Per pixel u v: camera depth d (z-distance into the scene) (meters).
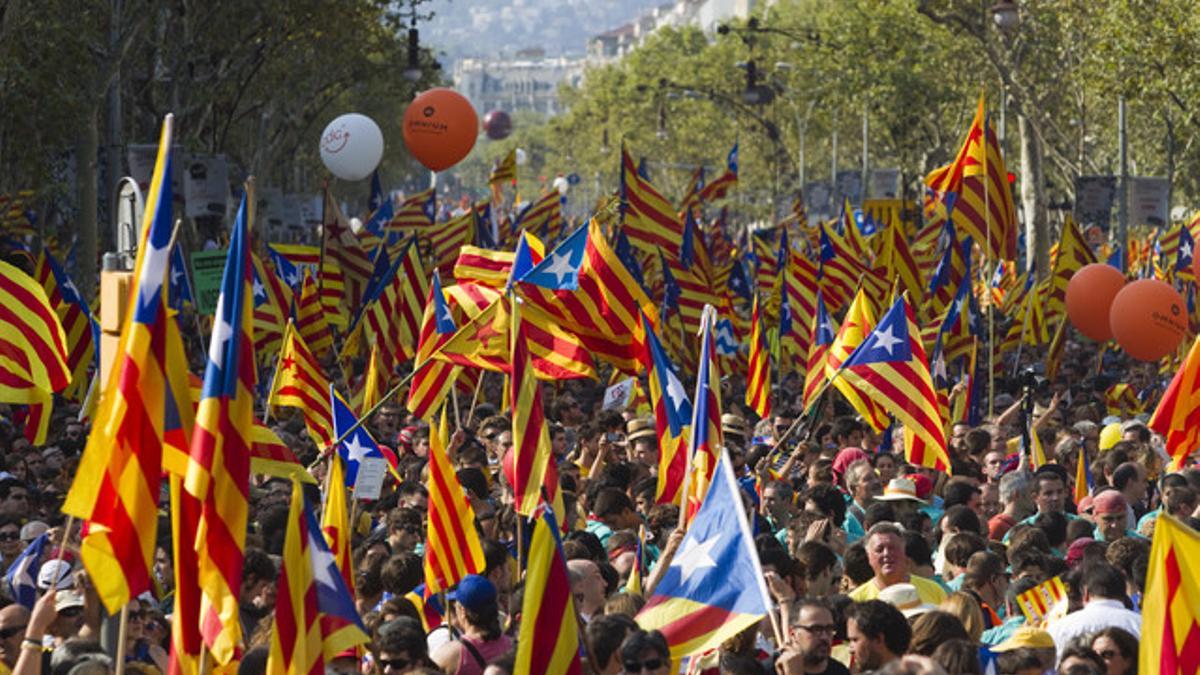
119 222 25.83
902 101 132.25
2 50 68.19
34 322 31.34
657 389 29.92
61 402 50.41
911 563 25.02
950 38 125.00
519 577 25.03
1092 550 24.92
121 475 18.98
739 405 50.44
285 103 117.88
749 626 21.05
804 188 179.00
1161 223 97.38
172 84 88.19
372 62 126.56
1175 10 89.31
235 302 19.38
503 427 37.66
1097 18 100.19
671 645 19.77
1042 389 45.09
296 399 35.88
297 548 19.36
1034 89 112.25
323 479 32.16
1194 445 31.62
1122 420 43.56
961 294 48.53
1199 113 98.75
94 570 18.78
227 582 19.16
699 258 56.09
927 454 31.59
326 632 19.64
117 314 20.28
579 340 32.16
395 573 24.98
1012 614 23.84
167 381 19.30
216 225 93.50
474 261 36.28
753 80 126.75
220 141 96.56
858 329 32.78
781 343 51.41
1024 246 140.38
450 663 21.09
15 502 31.33
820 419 41.84
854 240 65.69
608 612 21.88
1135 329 42.81
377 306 46.03
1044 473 30.08
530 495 24.98
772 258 65.75
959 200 46.88
